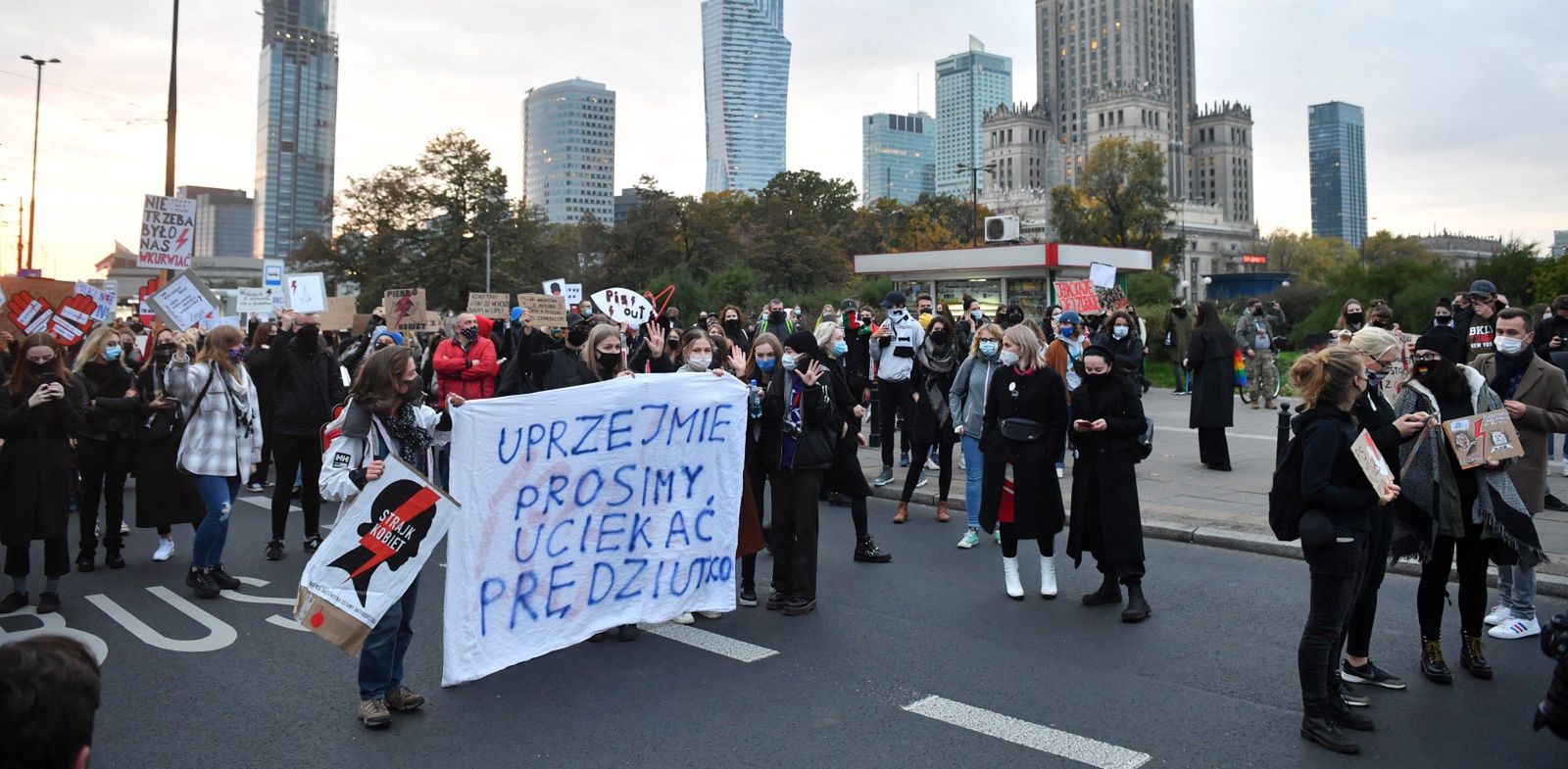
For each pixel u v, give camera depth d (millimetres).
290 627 6277
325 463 4586
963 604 6641
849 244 89625
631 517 5762
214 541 7031
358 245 61781
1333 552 4355
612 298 9758
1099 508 6371
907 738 4461
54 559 6676
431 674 5395
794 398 6457
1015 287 27641
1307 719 4402
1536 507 5949
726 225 69312
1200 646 5723
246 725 4688
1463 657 5242
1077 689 5055
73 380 7109
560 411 5449
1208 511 9062
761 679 5254
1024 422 6648
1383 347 4875
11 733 1888
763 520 9523
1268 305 18422
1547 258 27734
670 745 4398
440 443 5285
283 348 8148
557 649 5598
